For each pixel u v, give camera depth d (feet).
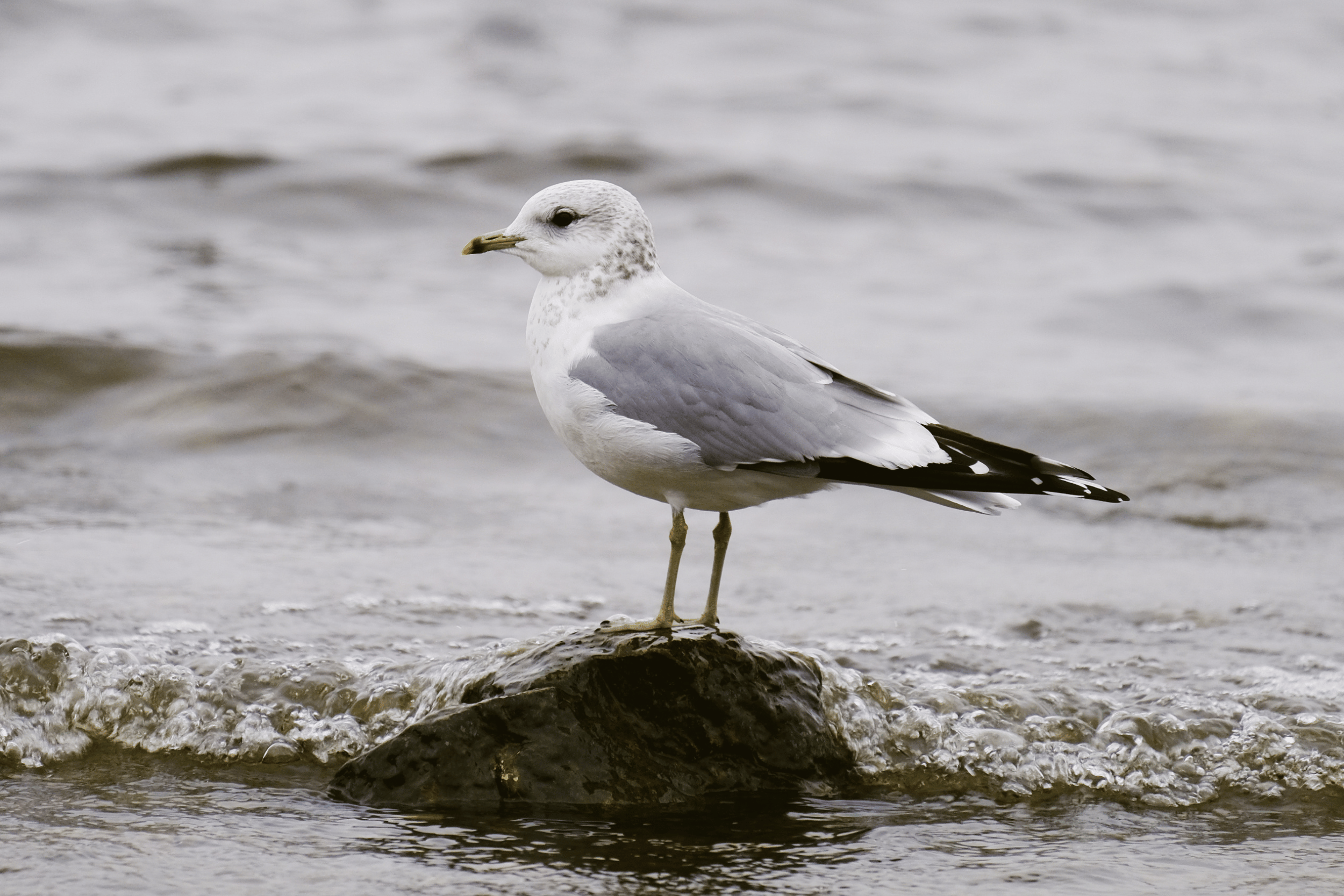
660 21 123.75
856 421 26.53
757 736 27.43
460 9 126.31
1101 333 64.34
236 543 40.04
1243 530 44.14
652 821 25.62
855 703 29.68
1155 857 24.72
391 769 26.55
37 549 38.34
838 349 60.39
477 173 82.28
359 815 25.71
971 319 65.57
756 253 74.64
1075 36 127.75
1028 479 25.94
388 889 22.67
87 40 113.50
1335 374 59.26
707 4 126.93
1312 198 87.92
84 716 29.22
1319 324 65.82
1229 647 34.27
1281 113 108.47
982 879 23.61
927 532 43.91
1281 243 79.15
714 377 26.66
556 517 44.24
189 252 71.20
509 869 23.49
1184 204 84.99
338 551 39.86
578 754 26.61
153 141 88.28
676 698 27.30
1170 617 36.42
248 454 48.34
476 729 26.66
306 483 46.06
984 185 85.15
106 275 66.59
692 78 111.04
